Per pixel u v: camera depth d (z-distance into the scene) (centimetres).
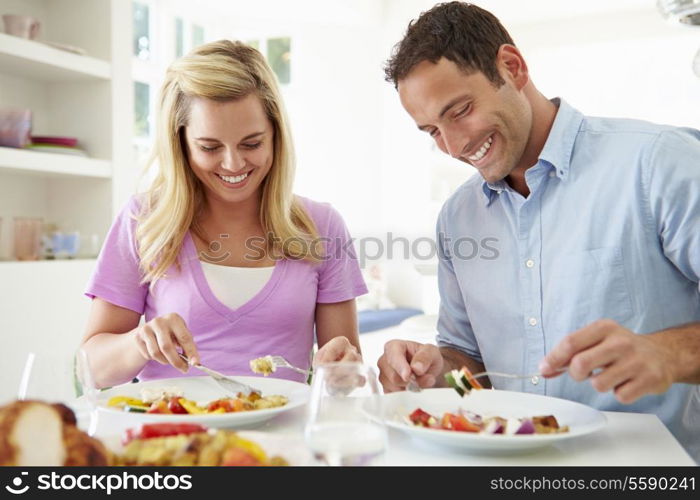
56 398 72
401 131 542
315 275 160
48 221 329
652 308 122
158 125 154
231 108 138
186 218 152
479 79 117
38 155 280
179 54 476
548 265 129
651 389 85
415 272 547
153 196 161
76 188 325
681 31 461
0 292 260
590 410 96
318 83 547
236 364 147
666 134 122
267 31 539
